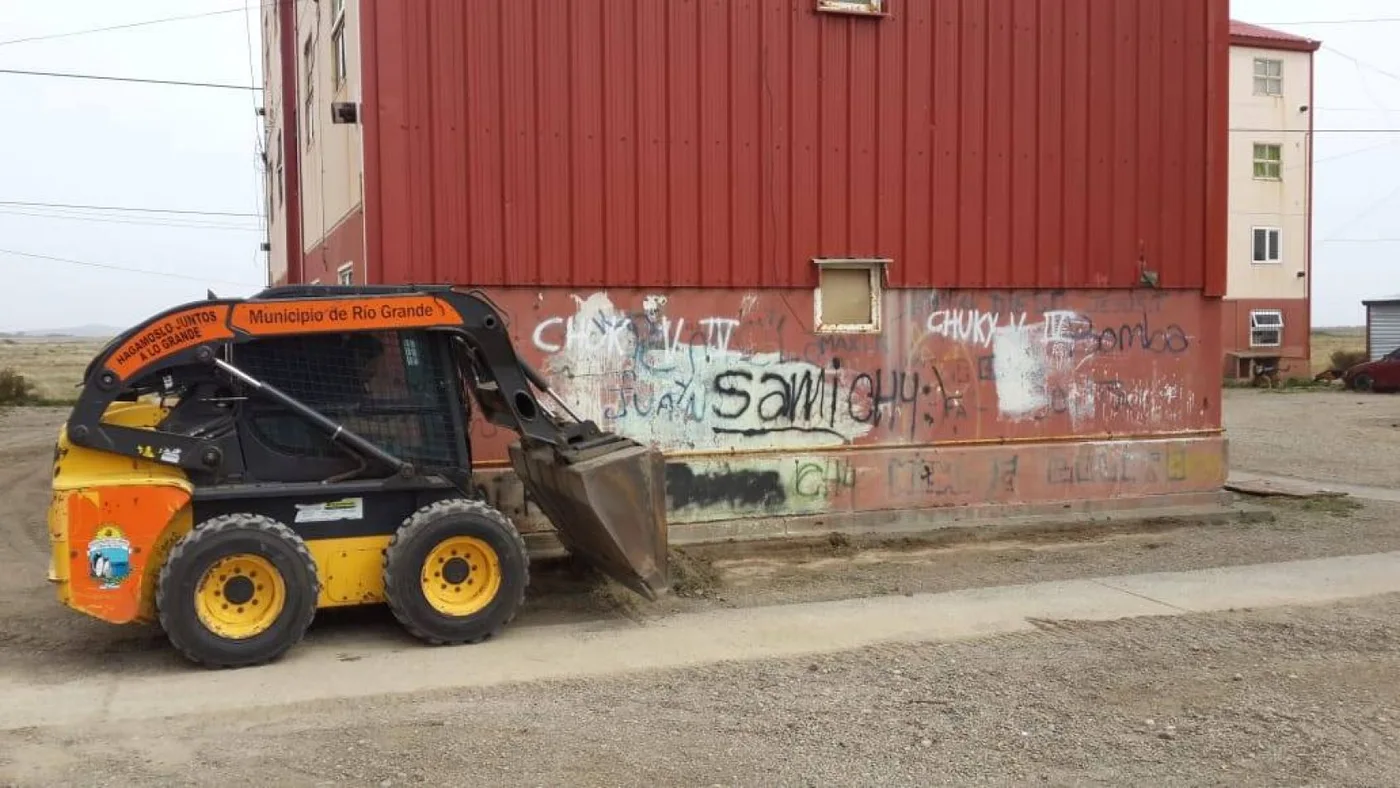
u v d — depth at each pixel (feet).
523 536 29.91
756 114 32.71
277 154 66.03
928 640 22.44
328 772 15.34
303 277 50.21
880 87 33.96
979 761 15.84
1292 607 25.17
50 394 122.21
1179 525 36.29
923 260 34.63
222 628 20.48
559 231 30.89
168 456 20.83
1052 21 35.81
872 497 34.09
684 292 32.22
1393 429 72.59
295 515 21.89
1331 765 15.74
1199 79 37.70
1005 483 35.53
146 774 15.33
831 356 33.76
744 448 32.94
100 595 20.06
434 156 29.68
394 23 29.19
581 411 31.30
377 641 22.53
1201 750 16.28
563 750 16.21
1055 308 36.22
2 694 19.06
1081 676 19.86
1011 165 35.53
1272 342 133.80
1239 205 131.54
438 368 23.12
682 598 26.48
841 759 15.90
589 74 31.01
